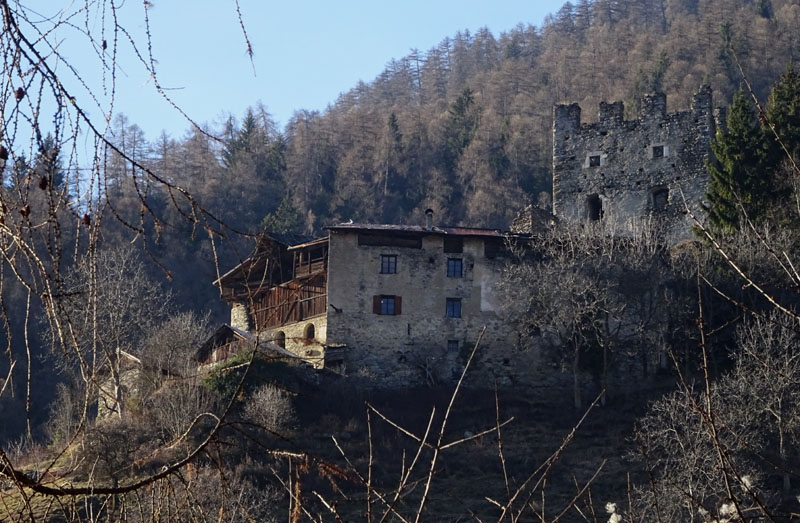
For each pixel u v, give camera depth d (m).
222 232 5.20
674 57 108.69
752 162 51.50
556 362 48.84
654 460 35.53
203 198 51.62
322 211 90.62
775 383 33.12
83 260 4.91
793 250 42.97
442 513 31.19
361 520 19.67
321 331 49.97
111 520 5.41
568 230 51.75
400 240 51.12
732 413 31.81
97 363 4.93
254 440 5.21
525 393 48.38
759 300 41.94
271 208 55.38
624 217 59.50
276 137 75.06
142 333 32.94
